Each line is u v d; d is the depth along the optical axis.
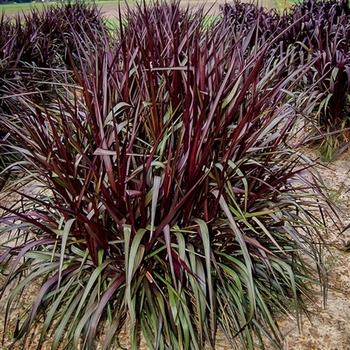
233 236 1.62
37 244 1.54
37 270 1.62
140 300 1.58
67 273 1.59
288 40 4.53
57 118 1.79
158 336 1.46
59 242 1.59
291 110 1.94
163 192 1.51
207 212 1.58
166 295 1.61
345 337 1.76
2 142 1.64
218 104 1.54
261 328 1.65
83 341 1.54
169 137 1.64
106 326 1.69
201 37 2.47
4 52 3.85
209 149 1.50
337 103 3.43
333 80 3.34
